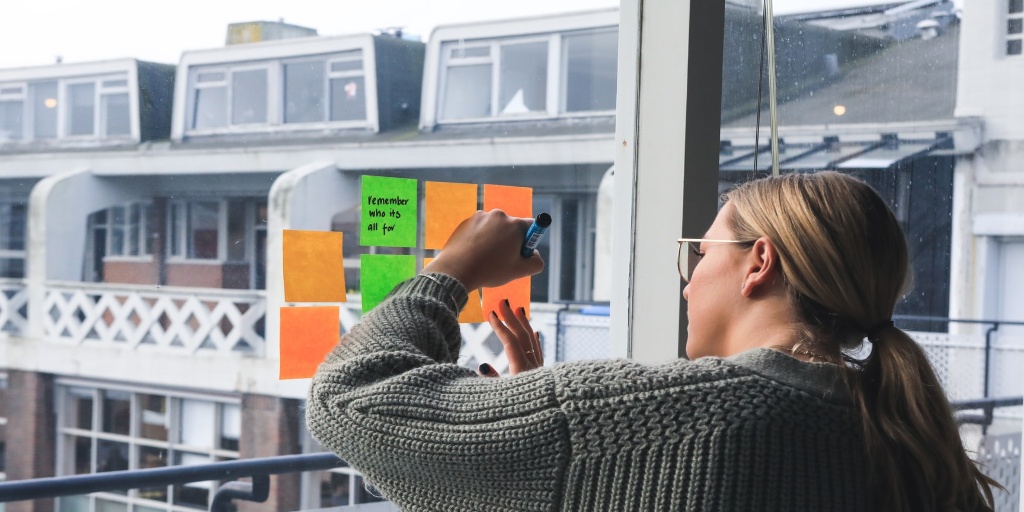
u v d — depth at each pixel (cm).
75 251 742
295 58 767
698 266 59
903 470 48
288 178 743
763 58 100
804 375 49
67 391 811
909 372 48
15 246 750
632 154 94
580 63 863
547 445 49
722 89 97
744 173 100
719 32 89
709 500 46
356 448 55
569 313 669
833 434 48
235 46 745
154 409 766
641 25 91
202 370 731
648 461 47
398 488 55
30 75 700
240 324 702
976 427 157
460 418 51
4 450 813
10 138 705
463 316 88
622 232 98
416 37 837
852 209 51
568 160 845
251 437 712
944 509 48
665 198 89
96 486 160
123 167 718
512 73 856
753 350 51
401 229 87
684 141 87
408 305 63
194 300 703
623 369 50
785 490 46
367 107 789
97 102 712
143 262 722
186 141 720
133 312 738
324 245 82
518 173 846
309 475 628
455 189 89
